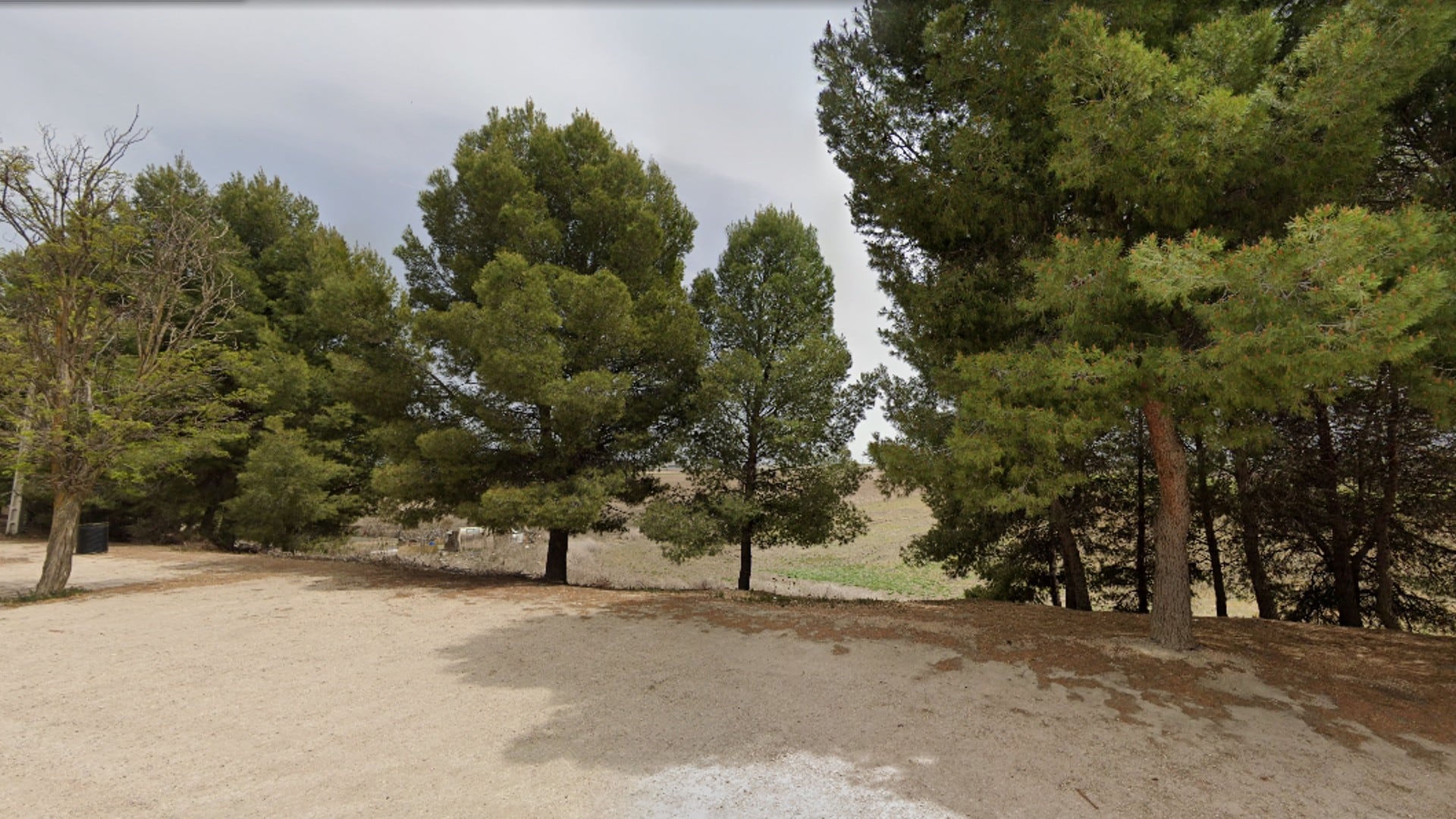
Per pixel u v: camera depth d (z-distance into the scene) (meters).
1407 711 5.39
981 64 6.57
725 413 12.69
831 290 14.38
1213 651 6.74
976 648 6.93
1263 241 4.39
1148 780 4.18
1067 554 11.28
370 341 12.33
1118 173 5.58
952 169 7.10
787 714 5.27
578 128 13.18
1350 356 4.05
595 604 9.63
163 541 21.03
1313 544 10.95
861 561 23.91
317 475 16.78
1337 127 5.18
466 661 6.68
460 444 11.05
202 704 5.35
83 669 6.30
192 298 18.02
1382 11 4.86
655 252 12.78
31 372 9.95
